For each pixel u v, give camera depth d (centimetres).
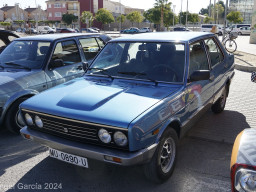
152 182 329
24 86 455
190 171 352
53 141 300
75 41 577
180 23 6488
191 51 378
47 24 7862
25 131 328
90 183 332
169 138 318
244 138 235
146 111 278
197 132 473
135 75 364
